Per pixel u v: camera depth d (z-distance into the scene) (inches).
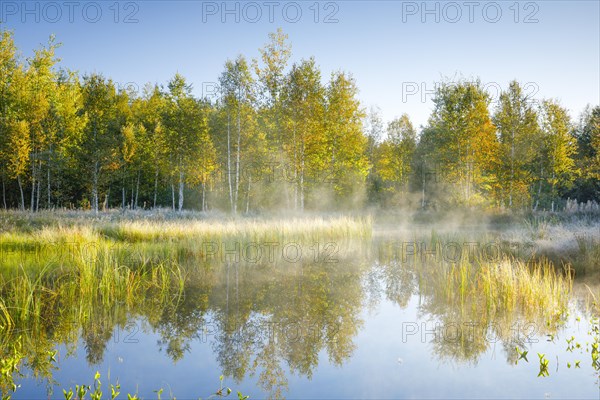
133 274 339.3
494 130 1050.1
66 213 809.5
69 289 301.3
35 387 167.6
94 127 1051.3
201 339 227.1
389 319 261.9
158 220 735.1
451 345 215.9
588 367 184.9
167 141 1141.7
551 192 1291.8
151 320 256.5
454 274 355.3
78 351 207.5
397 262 460.4
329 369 188.7
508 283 295.6
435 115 1083.9
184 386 170.9
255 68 964.0
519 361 193.2
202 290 333.1
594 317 249.3
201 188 1362.0
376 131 1653.5
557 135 1198.3
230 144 993.5
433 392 161.5
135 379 177.0
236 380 177.2
